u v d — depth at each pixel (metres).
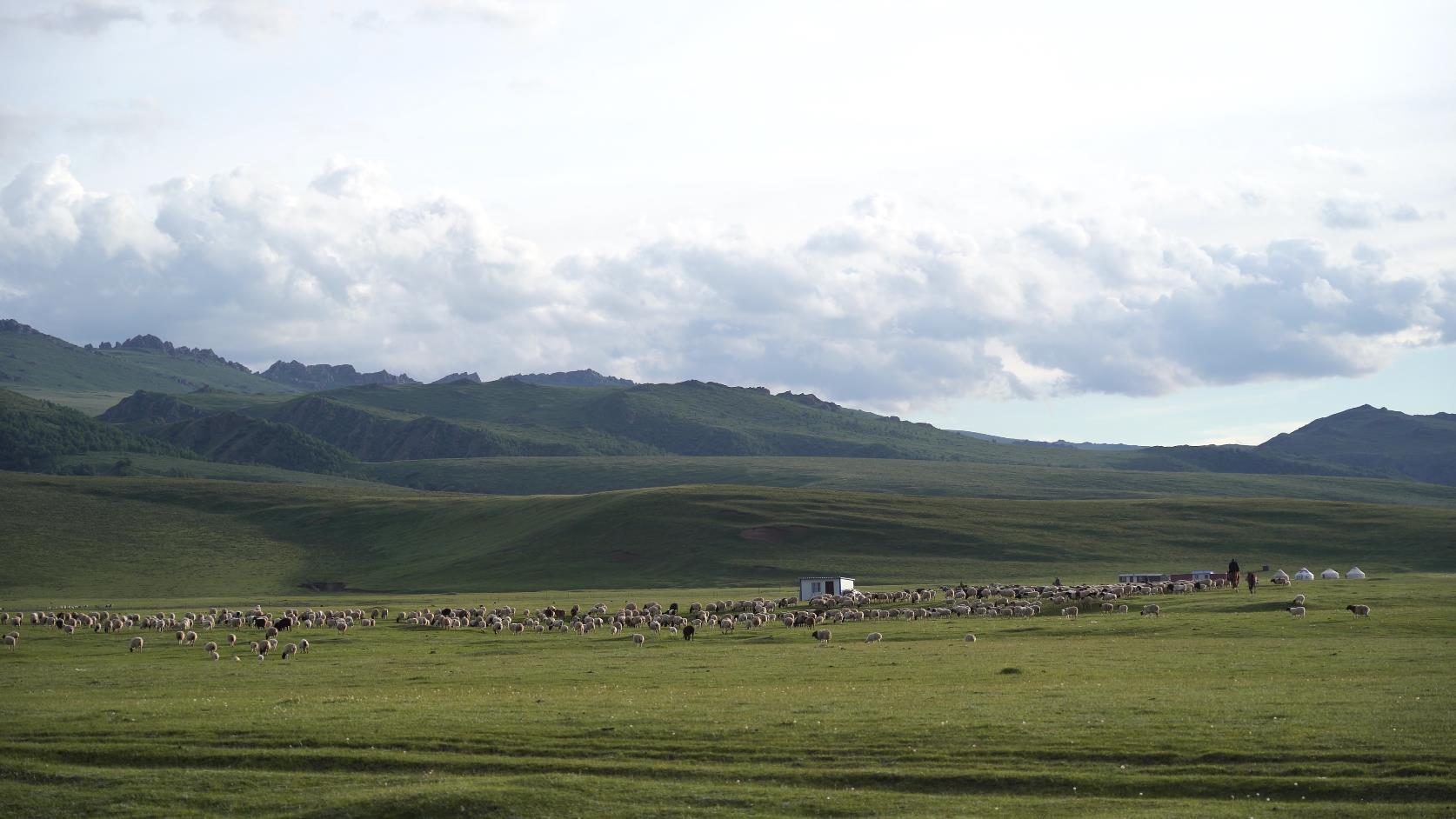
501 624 97.44
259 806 31.56
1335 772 31.11
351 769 34.97
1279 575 119.06
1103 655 61.12
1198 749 33.62
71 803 32.09
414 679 56.97
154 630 99.31
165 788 33.16
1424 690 42.75
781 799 30.45
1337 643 64.44
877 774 32.50
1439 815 27.77
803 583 132.00
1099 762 33.16
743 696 46.03
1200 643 67.25
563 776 32.97
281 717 41.44
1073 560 198.00
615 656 68.81
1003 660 59.53
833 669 57.53
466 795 31.00
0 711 44.03
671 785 31.94
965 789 31.48
